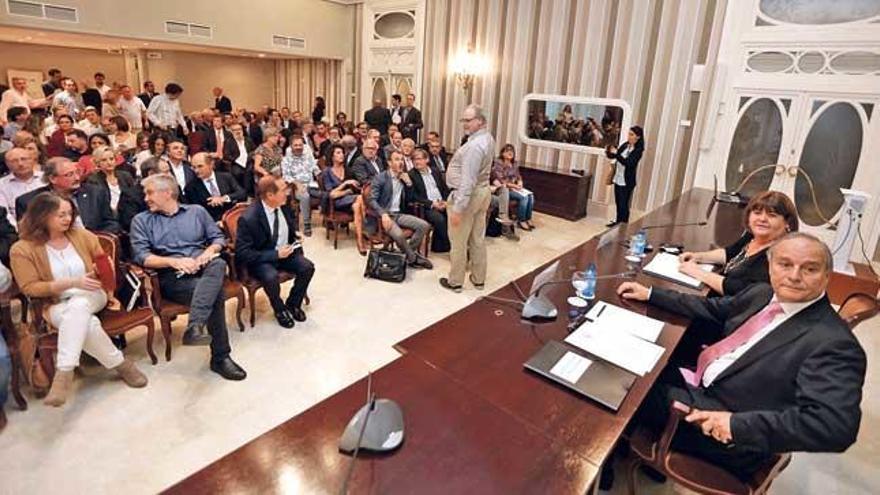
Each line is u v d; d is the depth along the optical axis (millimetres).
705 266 2482
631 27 5801
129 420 2139
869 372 2936
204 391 2375
